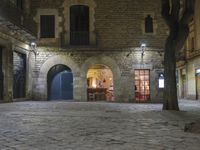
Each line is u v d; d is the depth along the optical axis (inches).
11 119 407.2
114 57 1001.5
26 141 246.4
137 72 1006.4
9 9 743.7
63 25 1000.9
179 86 1288.1
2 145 229.3
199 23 1002.7
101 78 1172.5
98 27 1006.4
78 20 1006.4
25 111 535.8
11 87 846.5
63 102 890.7
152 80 998.4
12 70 853.2
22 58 946.7
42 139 255.8
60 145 229.9
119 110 581.3
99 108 638.5
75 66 995.9
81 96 990.4
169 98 573.3
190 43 1111.6
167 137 265.9
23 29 828.6
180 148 217.5
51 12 1002.7
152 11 1009.5
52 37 999.6
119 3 1010.7
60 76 1097.4
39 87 992.9
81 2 1002.7
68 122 378.0
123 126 341.1
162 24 1008.9
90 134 283.1
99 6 1008.9
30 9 999.0
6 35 808.3
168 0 574.2
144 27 1007.0
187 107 665.6
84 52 999.6
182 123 368.2
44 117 436.5
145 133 289.6
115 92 992.9
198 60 1016.9
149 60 1001.5
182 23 559.5
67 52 999.0
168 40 569.6
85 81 994.1
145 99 1002.1
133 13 1008.9
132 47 1002.7
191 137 265.4
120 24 1007.0
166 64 570.3
